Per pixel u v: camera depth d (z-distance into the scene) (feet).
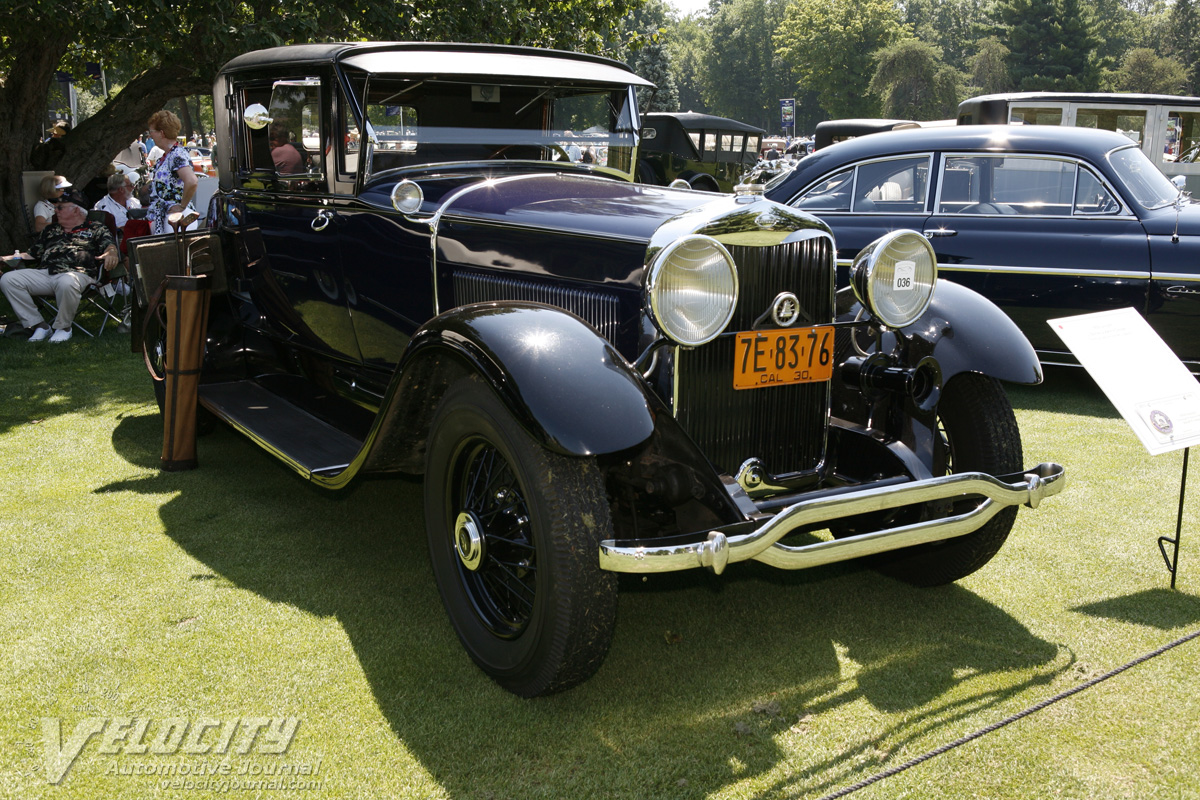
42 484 13.42
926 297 9.17
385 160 11.38
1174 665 8.45
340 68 11.08
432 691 8.09
